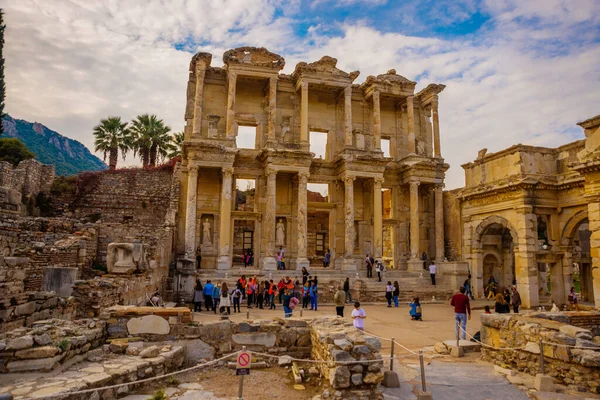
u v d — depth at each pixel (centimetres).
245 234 4841
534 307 2967
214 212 3888
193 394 978
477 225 3556
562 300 3044
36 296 1209
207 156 3634
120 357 1079
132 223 4238
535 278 3012
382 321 2244
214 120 4016
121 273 1922
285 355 1246
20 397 774
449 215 4319
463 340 1611
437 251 4125
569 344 1159
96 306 1461
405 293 3341
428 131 4653
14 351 905
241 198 6306
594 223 2142
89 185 4338
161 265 2830
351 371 956
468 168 3684
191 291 3102
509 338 1382
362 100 4456
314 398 962
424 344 1673
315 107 4316
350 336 1064
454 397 1055
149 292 2272
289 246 4041
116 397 922
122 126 5941
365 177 4022
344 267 3800
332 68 4103
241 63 3878
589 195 2170
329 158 4288
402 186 4419
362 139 4309
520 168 3089
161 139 6053
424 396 1001
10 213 1923
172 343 1200
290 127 4184
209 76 4081
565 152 3141
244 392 1006
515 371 1274
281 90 4222
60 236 2511
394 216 4359
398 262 4278
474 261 3559
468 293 3403
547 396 1068
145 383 1007
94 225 2873
